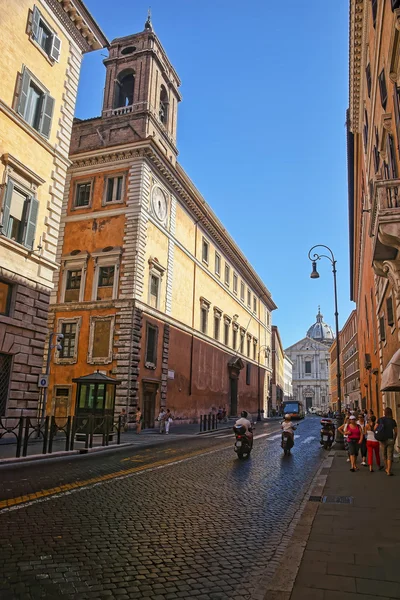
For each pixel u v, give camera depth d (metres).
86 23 21.92
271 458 16.27
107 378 21.25
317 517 7.41
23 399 18.00
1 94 17.47
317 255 25.42
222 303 48.59
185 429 31.11
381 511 7.86
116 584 4.66
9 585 4.50
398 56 10.37
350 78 20.67
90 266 30.27
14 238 18.17
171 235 34.91
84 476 10.96
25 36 18.78
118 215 30.41
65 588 4.51
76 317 29.47
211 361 43.41
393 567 5.00
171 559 5.47
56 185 20.44
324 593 4.29
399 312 13.26
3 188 17.41
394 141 11.67
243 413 16.58
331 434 20.27
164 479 11.08
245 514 7.89
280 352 95.25
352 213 34.00
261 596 4.41
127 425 26.55
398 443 16.09
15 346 17.72
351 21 17.42
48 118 20.02
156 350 31.22
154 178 32.56
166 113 36.94
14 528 6.40
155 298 32.22
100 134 32.91
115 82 34.69
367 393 32.00
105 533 6.40
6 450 14.77
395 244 10.45
